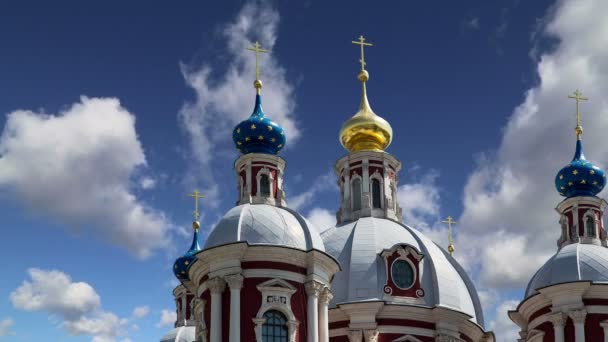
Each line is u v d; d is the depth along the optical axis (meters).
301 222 52.56
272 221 51.16
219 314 48.47
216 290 48.91
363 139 64.12
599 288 53.59
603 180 60.09
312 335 48.91
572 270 54.88
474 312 58.88
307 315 49.47
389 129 64.69
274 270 49.47
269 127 56.44
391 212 61.75
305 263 50.38
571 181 60.00
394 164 63.50
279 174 55.94
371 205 61.56
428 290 56.97
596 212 59.19
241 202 54.53
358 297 55.47
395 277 56.62
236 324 47.81
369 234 58.50
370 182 62.28
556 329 53.91
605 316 53.44
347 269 56.72
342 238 59.00
